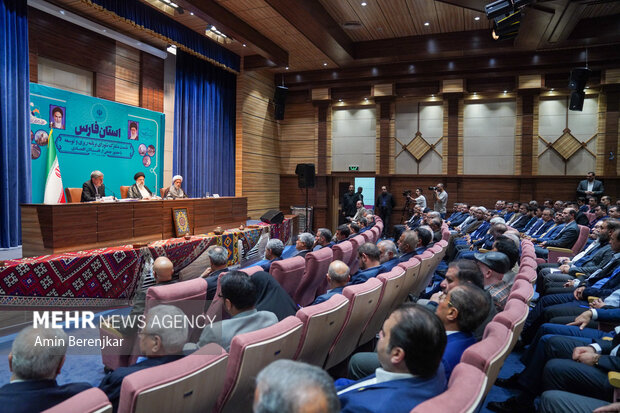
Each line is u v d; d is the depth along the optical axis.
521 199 11.24
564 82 10.69
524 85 10.85
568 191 10.95
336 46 9.97
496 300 3.11
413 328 1.43
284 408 0.84
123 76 8.56
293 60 11.32
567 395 1.97
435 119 11.89
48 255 4.41
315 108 12.82
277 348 1.87
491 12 6.46
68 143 7.47
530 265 3.43
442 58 11.03
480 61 10.83
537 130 11.07
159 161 9.42
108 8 6.89
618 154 10.44
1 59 6.27
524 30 8.74
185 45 8.88
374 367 2.35
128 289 4.81
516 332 1.96
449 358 1.88
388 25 9.72
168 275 3.40
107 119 8.17
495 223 6.03
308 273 3.91
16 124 6.49
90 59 7.85
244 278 2.28
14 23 6.46
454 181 11.67
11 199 6.48
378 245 4.39
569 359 2.36
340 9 8.80
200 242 5.98
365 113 12.53
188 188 10.08
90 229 5.00
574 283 4.09
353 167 12.62
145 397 1.28
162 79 9.46
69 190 5.95
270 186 12.82
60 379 3.01
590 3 7.36
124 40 8.41
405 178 12.12
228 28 8.27
